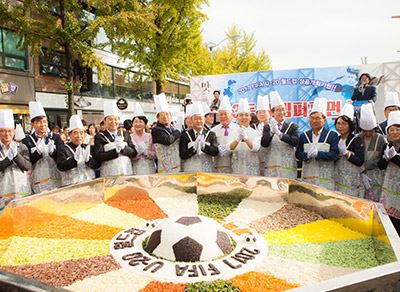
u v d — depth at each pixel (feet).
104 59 58.54
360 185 14.43
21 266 7.43
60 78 49.39
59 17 34.96
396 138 12.71
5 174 13.76
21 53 43.47
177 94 97.81
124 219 10.80
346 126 14.03
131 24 32.68
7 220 9.02
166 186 13.58
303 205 11.74
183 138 15.49
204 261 7.51
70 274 7.02
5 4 31.76
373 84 24.35
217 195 13.48
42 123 14.71
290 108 26.40
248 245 8.49
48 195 10.61
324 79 25.41
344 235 9.11
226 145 16.07
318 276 6.87
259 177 12.68
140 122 17.07
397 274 4.74
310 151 14.28
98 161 14.90
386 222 7.37
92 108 55.83
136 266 7.33
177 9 36.99
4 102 41.09
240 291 6.28
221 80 27.84
